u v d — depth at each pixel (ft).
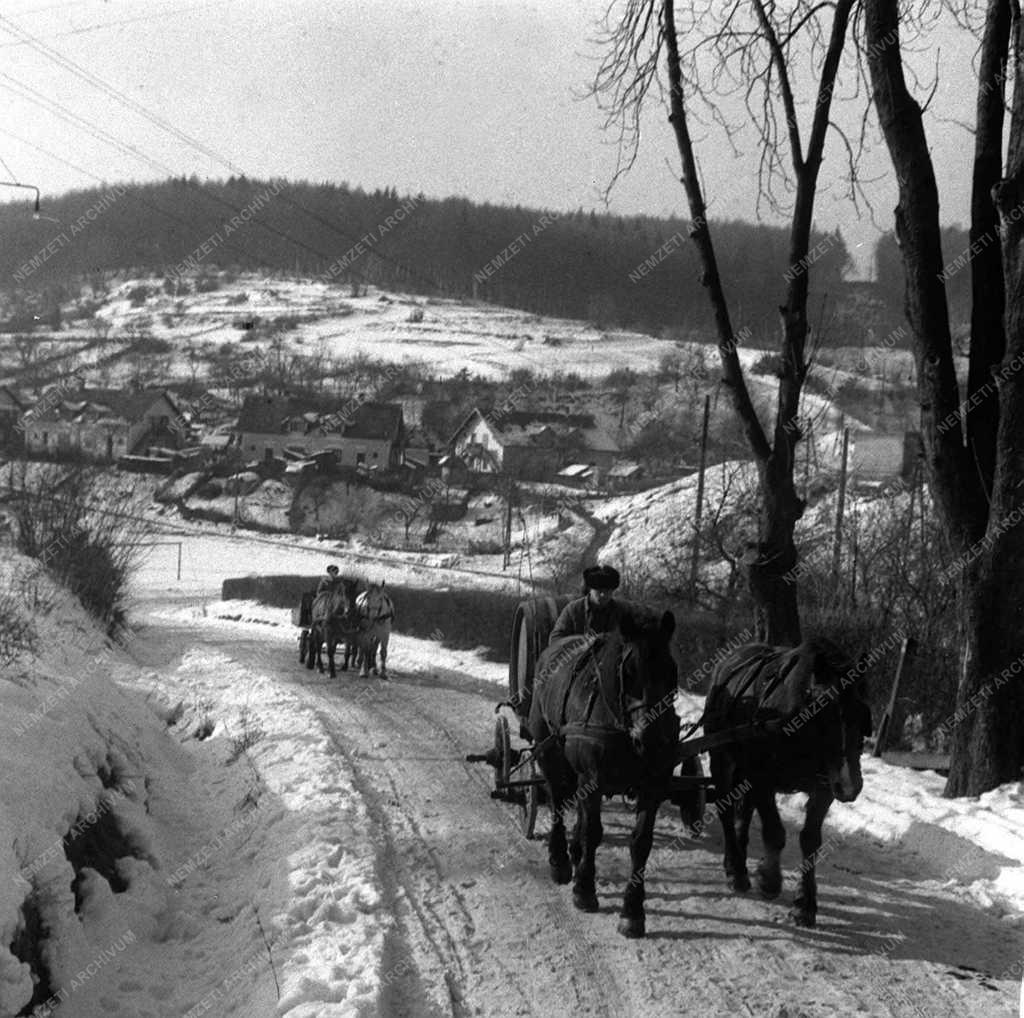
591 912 26.32
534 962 23.38
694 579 79.41
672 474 230.27
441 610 102.22
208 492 234.58
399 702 61.67
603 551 119.24
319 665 75.92
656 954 23.80
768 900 27.27
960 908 27.27
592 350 352.49
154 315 430.20
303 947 23.07
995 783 36.55
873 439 137.80
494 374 349.00
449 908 26.58
